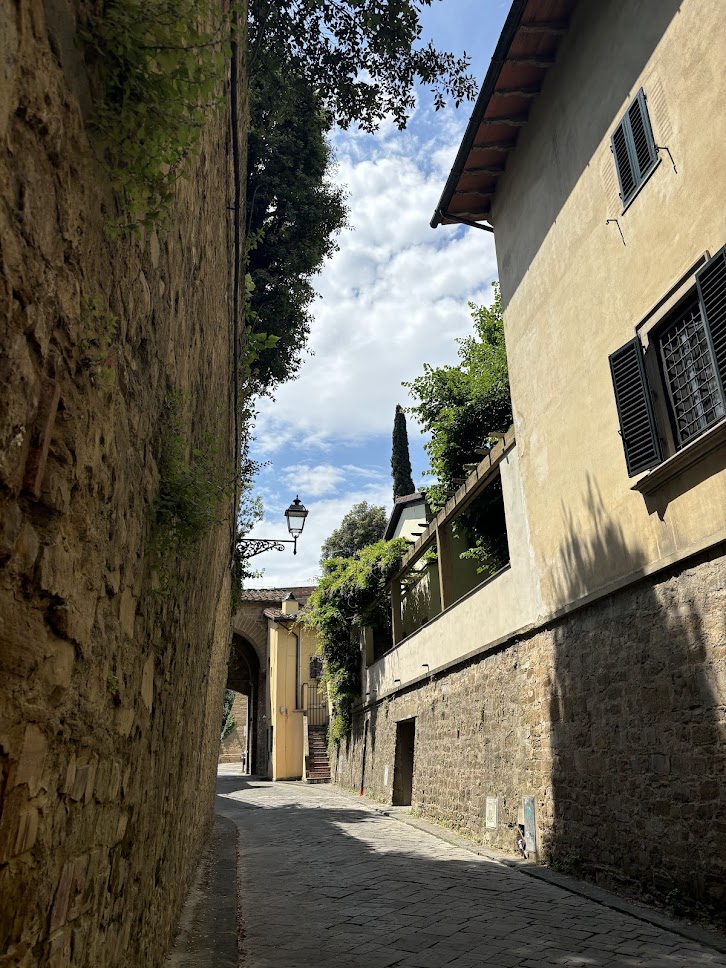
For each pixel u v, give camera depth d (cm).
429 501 1962
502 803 1009
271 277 1320
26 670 175
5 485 157
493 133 1017
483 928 588
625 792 703
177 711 486
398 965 491
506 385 1853
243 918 634
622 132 745
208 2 263
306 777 2861
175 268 355
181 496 347
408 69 834
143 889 363
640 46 718
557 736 855
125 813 305
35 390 171
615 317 757
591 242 812
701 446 597
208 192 476
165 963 446
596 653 778
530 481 966
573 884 752
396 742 1695
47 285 177
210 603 758
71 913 221
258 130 1146
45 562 184
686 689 620
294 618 3219
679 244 649
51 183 178
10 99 153
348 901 701
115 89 212
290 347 1390
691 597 623
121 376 253
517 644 989
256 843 1163
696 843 591
